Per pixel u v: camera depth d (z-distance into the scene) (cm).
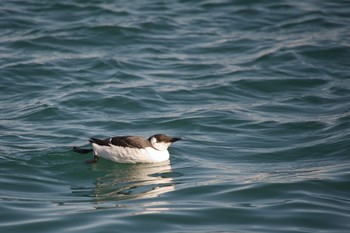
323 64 2305
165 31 2598
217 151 1619
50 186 1375
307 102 1992
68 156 1540
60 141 1644
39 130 1723
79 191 1347
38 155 1535
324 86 2122
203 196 1305
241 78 2153
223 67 2261
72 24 2602
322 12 2820
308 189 1338
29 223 1155
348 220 1187
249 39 2534
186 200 1282
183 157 1569
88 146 1606
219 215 1205
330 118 1838
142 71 2211
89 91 2011
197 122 1808
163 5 2891
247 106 1953
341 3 2961
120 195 1315
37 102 1928
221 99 2009
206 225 1162
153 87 2061
